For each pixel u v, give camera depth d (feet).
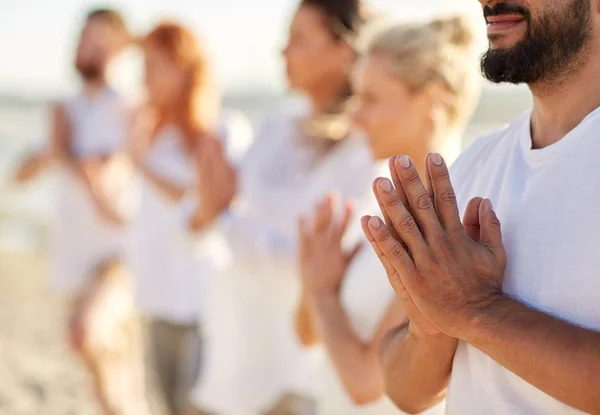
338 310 7.21
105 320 15.23
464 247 4.40
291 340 9.71
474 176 5.09
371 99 7.29
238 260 9.90
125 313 15.66
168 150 13.01
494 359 4.24
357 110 7.42
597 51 4.33
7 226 41.29
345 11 9.57
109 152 15.52
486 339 4.21
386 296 6.91
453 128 7.34
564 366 3.93
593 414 3.96
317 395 9.75
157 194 12.84
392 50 7.14
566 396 3.98
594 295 4.04
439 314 4.40
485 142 5.15
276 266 9.63
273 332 9.76
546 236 4.27
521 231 4.41
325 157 9.49
